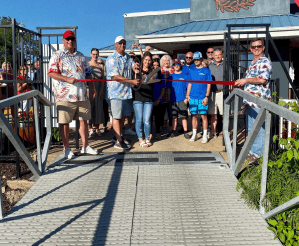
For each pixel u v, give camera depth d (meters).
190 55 6.28
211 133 6.47
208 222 2.97
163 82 6.16
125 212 3.15
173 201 3.39
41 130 5.97
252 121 4.56
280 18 10.30
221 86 6.24
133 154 5.05
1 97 7.54
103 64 7.02
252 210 3.21
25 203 3.36
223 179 3.98
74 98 4.61
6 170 4.69
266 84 4.39
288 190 3.02
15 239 2.70
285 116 2.66
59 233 2.79
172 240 2.68
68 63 4.55
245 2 10.92
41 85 6.06
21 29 5.06
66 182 3.91
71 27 5.85
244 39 9.70
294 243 2.65
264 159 3.15
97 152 5.06
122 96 5.28
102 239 2.69
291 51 11.10
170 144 5.89
